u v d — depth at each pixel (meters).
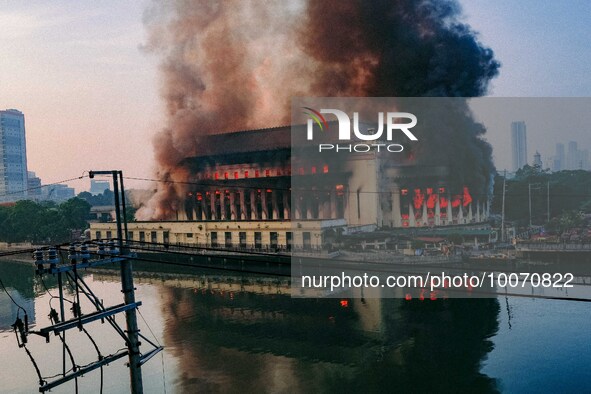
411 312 58.38
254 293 72.06
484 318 54.94
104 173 21.08
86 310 68.81
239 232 94.81
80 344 53.22
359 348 47.94
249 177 121.88
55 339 55.22
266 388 39.69
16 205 160.12
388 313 58.34
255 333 53.84
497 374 40.66
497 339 48.62
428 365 43.16
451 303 60.75
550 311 56.28
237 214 121.75
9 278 100.50
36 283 92.81
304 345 49.38
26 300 77.62
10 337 56.78
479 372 41.25
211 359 46.56
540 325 52.00
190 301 69.81
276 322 57.41
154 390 39.91
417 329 52.47
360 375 41.75
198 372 43.44
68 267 18.45
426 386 39.16
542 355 44.12
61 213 156.00
